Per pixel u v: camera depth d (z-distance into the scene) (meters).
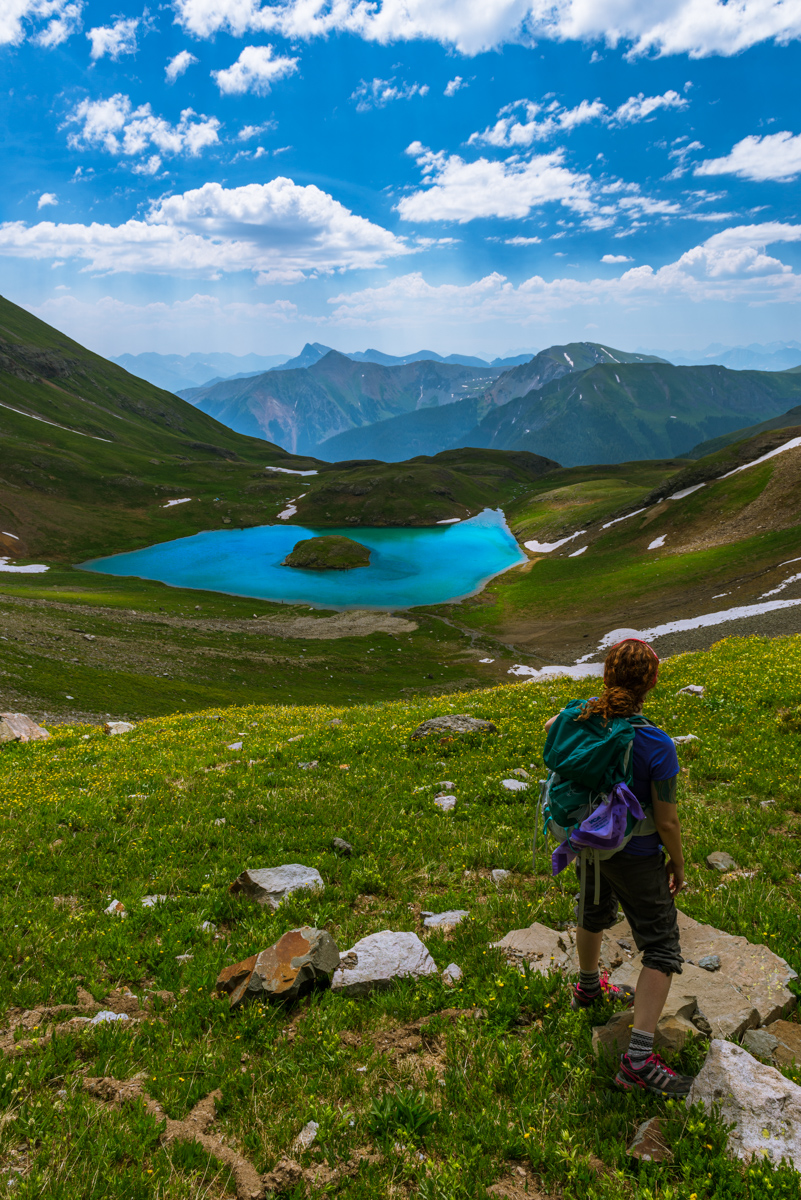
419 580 150.50
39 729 20.73
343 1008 5.53
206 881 8.45
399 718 17.53
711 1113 3.91
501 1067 4.65
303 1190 3.71
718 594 99.62
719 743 12.76
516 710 16.95
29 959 6.61
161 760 14.73
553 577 139.62
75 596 117.75
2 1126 4.20
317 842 9.47
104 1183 3.72
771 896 6.97
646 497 159.75
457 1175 3.67
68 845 9.79
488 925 6.90
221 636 99.25
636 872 4.38
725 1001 5.09
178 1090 4.64
